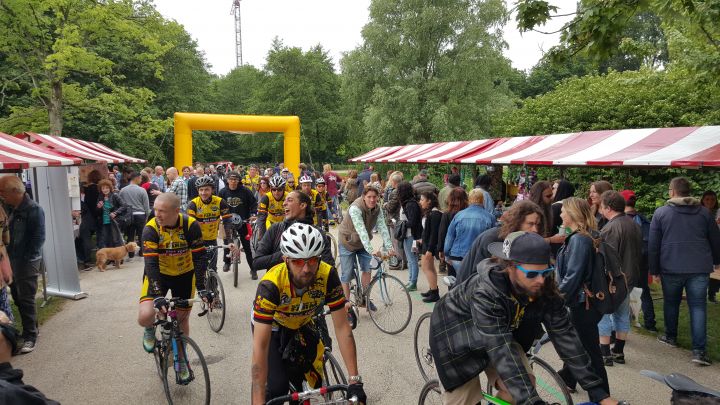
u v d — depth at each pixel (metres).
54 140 10.91
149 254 3.71
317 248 2.44
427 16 27.84
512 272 2.18
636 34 29.77
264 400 2.41
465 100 29.19
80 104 17.86
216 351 5.02
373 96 29.75
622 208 4.43
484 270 2.29
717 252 4.53
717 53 6.34
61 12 15.93
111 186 9.62
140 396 4.06
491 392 3.03
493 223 5.24
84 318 6.20
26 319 5.15
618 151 6.34
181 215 4.07
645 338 5.23
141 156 28.33
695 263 4.47
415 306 6.44
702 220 4.51
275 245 4.06
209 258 6.23
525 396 2.08
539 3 5.64
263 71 50.25
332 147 52.50
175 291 4.34
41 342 5.36
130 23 17.41
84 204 9.40
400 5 29.28
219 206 6.65
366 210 5.62
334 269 2.71
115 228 9.73
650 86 14.36
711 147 5.50
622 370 4.42
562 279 3.57
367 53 29.95
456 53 29.30
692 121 12.52
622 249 4.34
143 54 18.94
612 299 3.40
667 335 5.00
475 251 3.64
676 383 2.00
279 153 52.41
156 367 4.64
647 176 12.51
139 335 5.57
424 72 29.92
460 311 2.42
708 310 6.24
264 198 6.63
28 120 17.16
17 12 14.94
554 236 4.97
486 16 28.48
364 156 20.36
